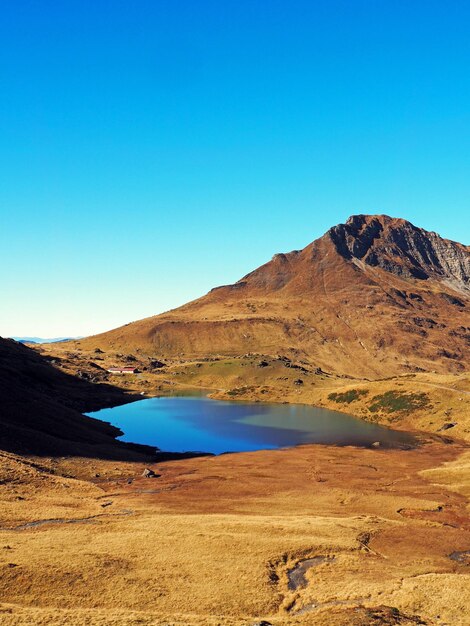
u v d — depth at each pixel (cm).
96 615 3303
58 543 4684
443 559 5012
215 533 5225
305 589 4091
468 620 3428
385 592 3938
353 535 5466
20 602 3609
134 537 4991
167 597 3797
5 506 5838
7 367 15738
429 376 18450
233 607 3712
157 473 8819
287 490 7756
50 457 8644
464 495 7494
